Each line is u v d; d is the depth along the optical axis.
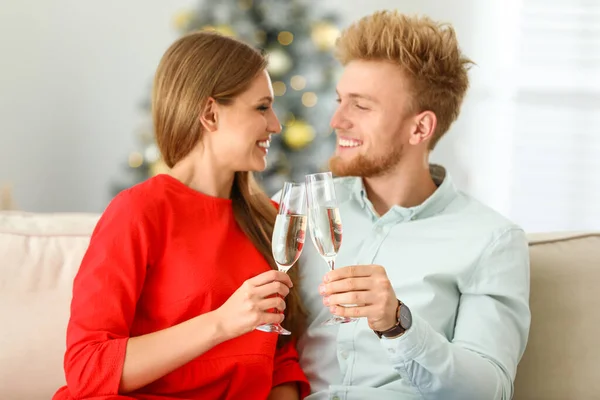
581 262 1.94
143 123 5.52
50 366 1.80
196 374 1.64
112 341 1.52
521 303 1.77
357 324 1.80
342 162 1.94
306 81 4.69
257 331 1.73
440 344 1.58
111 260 1.59
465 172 5.52
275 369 1.79
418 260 1.83
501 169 5.49
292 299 1.85
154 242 1.65
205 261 1.68
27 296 1.85
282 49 4.44
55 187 5.49
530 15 5.41
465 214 1.89
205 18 4.57
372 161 1.91
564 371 1.83
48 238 1.97
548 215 5.46
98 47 5.48
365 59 1.93
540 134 5.44
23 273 1.88
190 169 1.79
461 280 1.80
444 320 1.80
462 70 1.99
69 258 1.93
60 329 1.83
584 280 1.91
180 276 1.66
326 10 5.27
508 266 1.79
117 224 1.63
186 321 1.53
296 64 4.46
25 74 5.39
